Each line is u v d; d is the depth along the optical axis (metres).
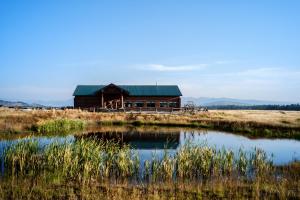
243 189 16.69
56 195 15.50
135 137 41.38
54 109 68.75
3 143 30.28
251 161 22.70
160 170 19.81
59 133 42.28
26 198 14.89
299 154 29.02
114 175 19.55
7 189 16.09
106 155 21.75
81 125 49.88
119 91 79.25
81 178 18.44
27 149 22.56
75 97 81.00
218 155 21.52
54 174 19.22
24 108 69.44
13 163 20.03
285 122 52.22
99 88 84.56
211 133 46.19
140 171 20.88
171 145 34.62
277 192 16.00
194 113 72.62
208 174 20.22
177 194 15.89
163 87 86.00
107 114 64.19
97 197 15.15
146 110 80.50
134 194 15.30
